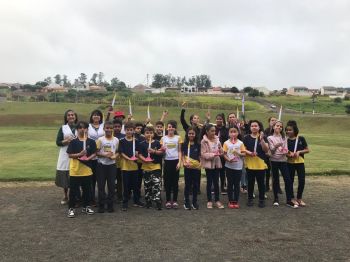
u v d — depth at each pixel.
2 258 3.34
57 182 5.18
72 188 4.64
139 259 3.31
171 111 38.47
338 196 5.81
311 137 18.88
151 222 4.42
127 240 3.80
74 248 3.58
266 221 4.48
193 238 3.86
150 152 5.00
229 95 64.44
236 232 4.06
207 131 5.14
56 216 4.67
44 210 4.95
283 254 3.43
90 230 4.12
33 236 3.92
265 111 43.00
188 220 4.51
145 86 89.69
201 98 55.03
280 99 60.38
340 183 6.82
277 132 5.27
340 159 9.65
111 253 3.45
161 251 3.50
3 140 15.87
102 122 5.40
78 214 4.77
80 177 4.68
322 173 7.61
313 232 4.07
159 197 5.01
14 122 29.36
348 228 4.21
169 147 5.10
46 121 30.11
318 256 3.39
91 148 4.75
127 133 5.02
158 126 5.73
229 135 5.36
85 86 86.50
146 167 5.07
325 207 5.15
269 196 5.89
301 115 37.44
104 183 4.86
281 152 5.14
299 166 5.25
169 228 4.19
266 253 3.46
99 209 4.84
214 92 76.56
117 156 4.95
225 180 6.44
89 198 4.82
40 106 42.91
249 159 5.15
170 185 5.12
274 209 5.06
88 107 42.12
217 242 3.75
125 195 4.96
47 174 7.30
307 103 55.22
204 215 4.74
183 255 3.40
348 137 19.28
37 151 11.27
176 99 51.03
